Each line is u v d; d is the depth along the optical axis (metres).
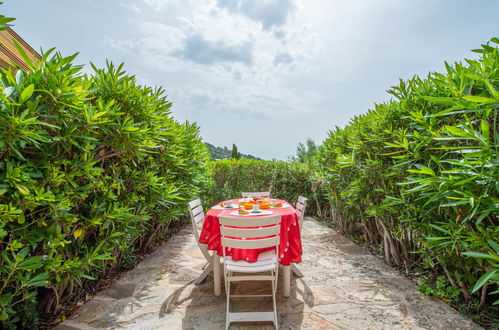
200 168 5.91
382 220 3.54
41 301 2.31
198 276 3.24
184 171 4.86
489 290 2.41
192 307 2.50
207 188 6.82
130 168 3.24
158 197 3.56
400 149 3.10
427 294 2.63
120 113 2.53
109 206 2.56
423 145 2.51
